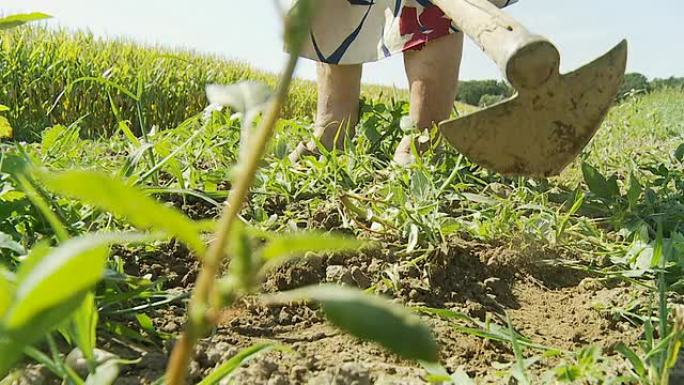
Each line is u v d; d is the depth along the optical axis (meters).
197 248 0.42
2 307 0.40
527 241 2.12
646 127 7.64
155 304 1.42
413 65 2.78
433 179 2.52
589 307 1.75
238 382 1.15
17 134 6.39
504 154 1.78
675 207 2.46
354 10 2.84
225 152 2.83
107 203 0.38
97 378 0.85
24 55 7.51
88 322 0.83
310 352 1.35
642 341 1.43
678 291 1.86
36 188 1.52
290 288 1.70
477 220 2.20
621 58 1.73
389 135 3.18
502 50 1.67
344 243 0.41
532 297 1.84
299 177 2.52
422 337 0.36
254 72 14.34
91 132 8.05
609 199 2.58
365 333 0.37
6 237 1.30
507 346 1.49
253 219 2.08
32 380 1.07
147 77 8.98
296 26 0.36
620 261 2.02
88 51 9.48
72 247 0.36
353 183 2.52
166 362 1.22
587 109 1.74
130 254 1.74
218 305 0.42
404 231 2.01
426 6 2.70
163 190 1.88
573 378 1.18
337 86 2.99
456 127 1.75
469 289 1.83
